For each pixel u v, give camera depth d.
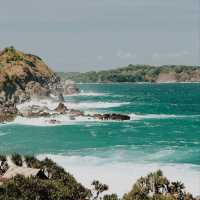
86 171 103.12
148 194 69.56
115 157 119.56
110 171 103.25
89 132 163.75
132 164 110.69
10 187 59.88
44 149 131.25
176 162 113.19
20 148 133.12
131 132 165.12
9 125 181.75
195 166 108.25
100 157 119.69
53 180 69.19
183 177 97.44
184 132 167.12
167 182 71.88
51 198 61.31
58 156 121.12
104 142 143.25
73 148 132.88
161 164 110.88
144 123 192.62
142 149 131.38
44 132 163.75
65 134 159.38
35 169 76.19
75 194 67.44
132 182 93.38
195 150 129.75
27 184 61.31
